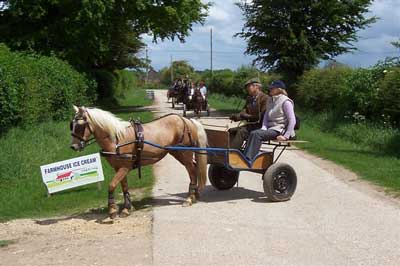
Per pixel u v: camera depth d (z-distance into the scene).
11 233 8.00
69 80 21.31
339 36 28.72
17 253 7.00
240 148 10.04
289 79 29.33
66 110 20.97
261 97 10.02
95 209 9.41
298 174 12.34
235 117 10.30
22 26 29.09
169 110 35.66
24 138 14.45
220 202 9.61
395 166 12.91
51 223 8.52
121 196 10.35
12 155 11.95
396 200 9.59
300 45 28.20
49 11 29.14
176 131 9.18
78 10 27.94
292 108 9.67
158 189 10.96
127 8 30.83
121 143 8.56
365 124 18.55
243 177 12.09
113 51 40.94
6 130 14.52
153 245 7.00
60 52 28.30
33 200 9.84
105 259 6.57
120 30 33.66
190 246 6.94
